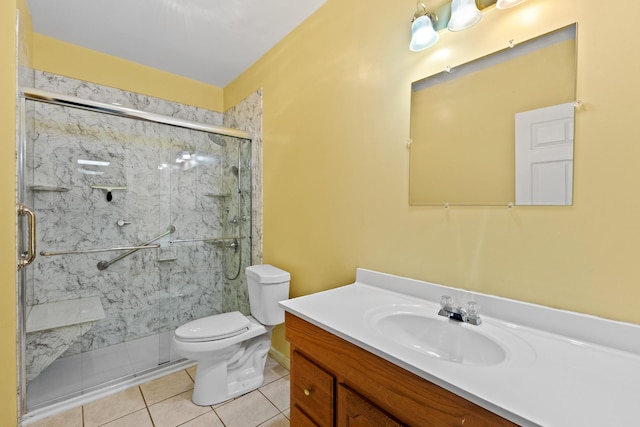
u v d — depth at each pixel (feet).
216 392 5.52
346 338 2.88
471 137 3.59
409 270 4.27
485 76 3.46
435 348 3.30
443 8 3.83
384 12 4.58
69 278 6.94
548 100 3.01
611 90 2.65
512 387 2.03
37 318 6.12
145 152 7.88
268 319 6.10
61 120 6.57
